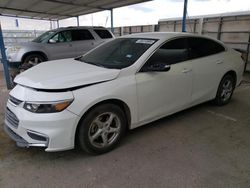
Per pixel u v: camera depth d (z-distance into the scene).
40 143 2.37
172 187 2.19
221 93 4.32
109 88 2.60
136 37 3.60
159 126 3.54
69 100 2.33
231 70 4.30
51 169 2.45
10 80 6.02
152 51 3.06
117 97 2.66
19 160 2.62
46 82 2.43
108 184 2.22
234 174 2.38
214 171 2.43
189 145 2.97
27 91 2.46
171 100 3.34
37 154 2.74
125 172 2.41
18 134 2.46
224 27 8.73
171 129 3.44
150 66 2.96
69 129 2.37
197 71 3.60
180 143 3.02
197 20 9.66
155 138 3.15
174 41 3.37
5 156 2.69
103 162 2.59
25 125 2.35
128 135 3.23
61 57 7.84
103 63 3.19
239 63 4.50
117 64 3.02
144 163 2.57
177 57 3.37
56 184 2.22
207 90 3.95
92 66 3.04
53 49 7.62
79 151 2.81
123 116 2.86
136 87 2.84
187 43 3.55
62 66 3.15
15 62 7.25
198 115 4.00
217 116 3.96
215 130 3.42
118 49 3.43
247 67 8.24
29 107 2.35
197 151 2.83
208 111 4.19
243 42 8.12
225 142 3.06
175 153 2.78
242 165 2.55
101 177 2.33
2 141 3.04
